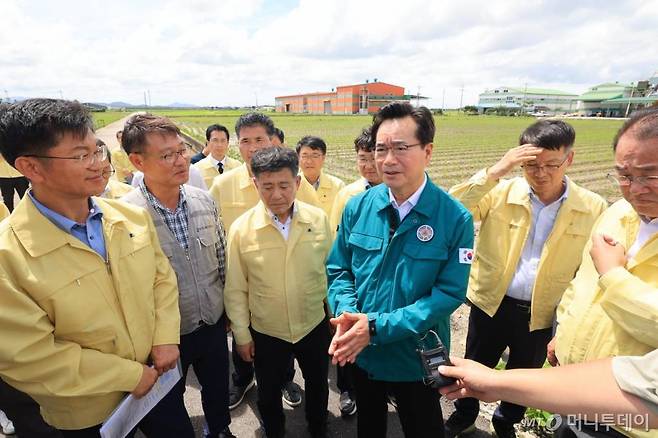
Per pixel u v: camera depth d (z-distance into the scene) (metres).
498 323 2.76
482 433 2.89
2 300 1.53
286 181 2.39
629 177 1.43
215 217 2.73
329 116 83.06
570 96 108.38
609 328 1.58
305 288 2.60
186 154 2.43
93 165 1.69
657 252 1.47
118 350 1.84
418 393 2.12
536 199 2.57
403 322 1.83
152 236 2.14
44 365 1.59
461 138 33.38
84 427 1.82
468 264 1.92
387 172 1.88
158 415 2.15
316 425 2.78
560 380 1.15
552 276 2.51
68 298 1.65
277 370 2.66
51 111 1.54
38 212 1.66
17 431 2.31
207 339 2.63
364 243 2.13
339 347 1.85
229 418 2.73
